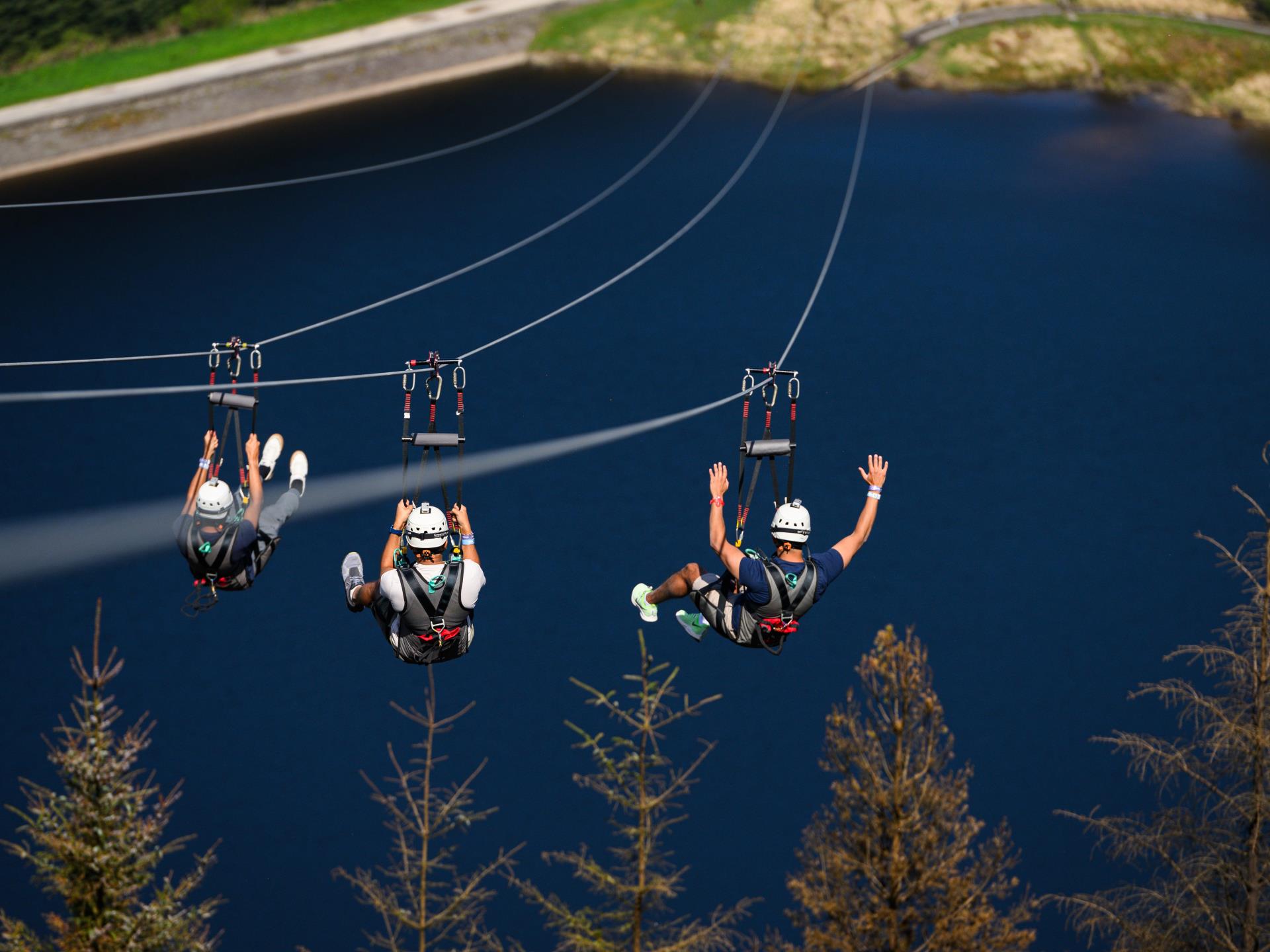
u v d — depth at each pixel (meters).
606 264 48.25
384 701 34.78
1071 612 37.41
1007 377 44.12
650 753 19.38
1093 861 31.30
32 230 49.28
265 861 30.34
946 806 18.56
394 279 47.50
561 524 39.06
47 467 41.78
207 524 13.12
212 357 13.57
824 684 35.28
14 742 33.09
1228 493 40.91
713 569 37.50
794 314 46.16
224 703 34.53
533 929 29.23
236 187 49.88
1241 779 22.84
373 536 39.66
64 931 15.86
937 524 39.81
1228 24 61.03
